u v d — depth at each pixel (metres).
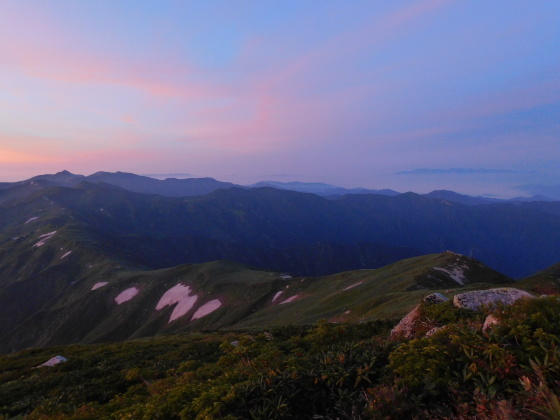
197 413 6.41
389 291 66.12
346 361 7.05
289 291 107.31
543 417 4.11
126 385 17.89
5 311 147.00
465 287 54.19
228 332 40.88
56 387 20.14
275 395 6.28
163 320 121.38
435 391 5.42
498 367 5.27
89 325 129.38
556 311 6.47
